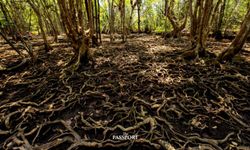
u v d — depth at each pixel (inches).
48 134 154.7
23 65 312.7
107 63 323.6
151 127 153.0
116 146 135.9
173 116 176.1
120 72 281.4
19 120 170.7
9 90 233.5
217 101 202.1
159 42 595.5
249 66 303.1
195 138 142.9
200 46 345.4
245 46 486.6
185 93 214.7
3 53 418.3
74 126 161.2
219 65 297.0
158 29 1072.2
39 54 394.9
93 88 231.6
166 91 221.6
